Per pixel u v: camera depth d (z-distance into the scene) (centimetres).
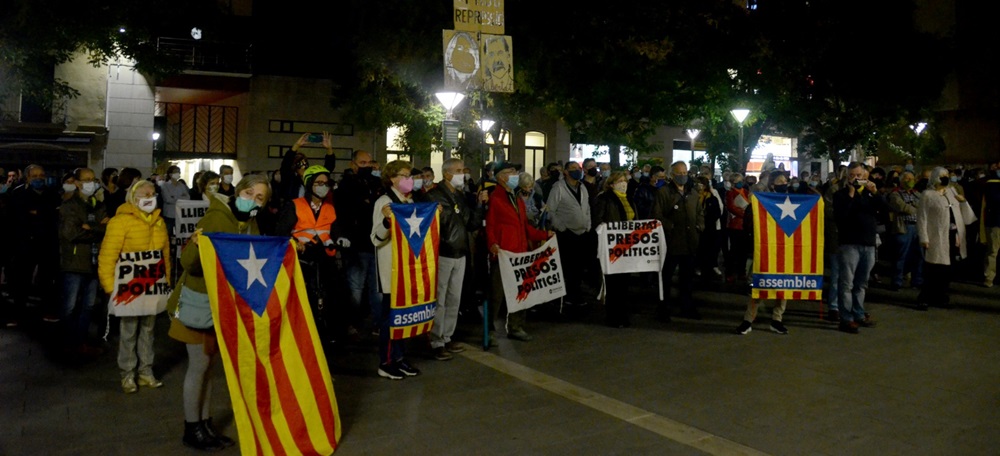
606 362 748
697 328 919
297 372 488
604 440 519
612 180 939
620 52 1728
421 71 1777
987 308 1067
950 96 3378
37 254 950
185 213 1003
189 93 2514
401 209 670
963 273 1400
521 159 2902
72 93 2083
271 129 2469
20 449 493
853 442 520
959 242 1077
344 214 799
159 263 636
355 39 1933
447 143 1338
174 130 2530
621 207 934
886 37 2431
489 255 834
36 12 1389
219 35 1806
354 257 813
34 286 1212
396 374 681
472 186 1288
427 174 890
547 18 1662
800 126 2533
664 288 967
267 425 468
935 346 823
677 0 1792
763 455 493
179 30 1858
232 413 579
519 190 871
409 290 674
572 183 1002
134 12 1585
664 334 884
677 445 511
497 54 1085
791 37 2169
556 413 580
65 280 749
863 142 2542
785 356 775
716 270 1398
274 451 468
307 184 718
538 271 848
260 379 470
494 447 504
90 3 1478
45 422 550
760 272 875
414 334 683
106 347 801
